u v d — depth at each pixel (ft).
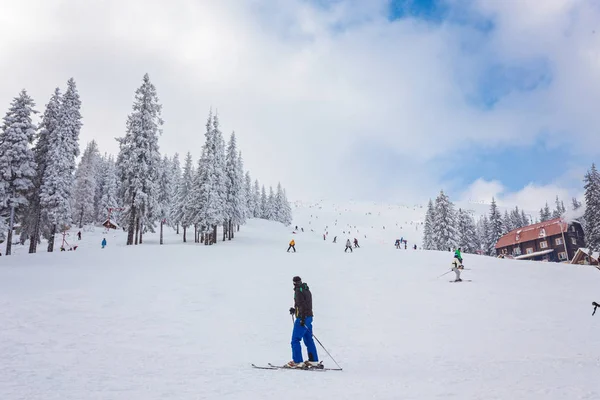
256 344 30.50
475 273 72.79
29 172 106.32
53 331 31.63
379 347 29.27
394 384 16.51
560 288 58.18
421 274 71.56
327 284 61.72
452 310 44.21
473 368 21.09
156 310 42.22
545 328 35.68
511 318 40.06
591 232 165.07
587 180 168.25
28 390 15.52
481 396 13.79
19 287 49.75
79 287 51.75
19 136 104.99
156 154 132.26
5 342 27.32
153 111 133.80
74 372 19.69
